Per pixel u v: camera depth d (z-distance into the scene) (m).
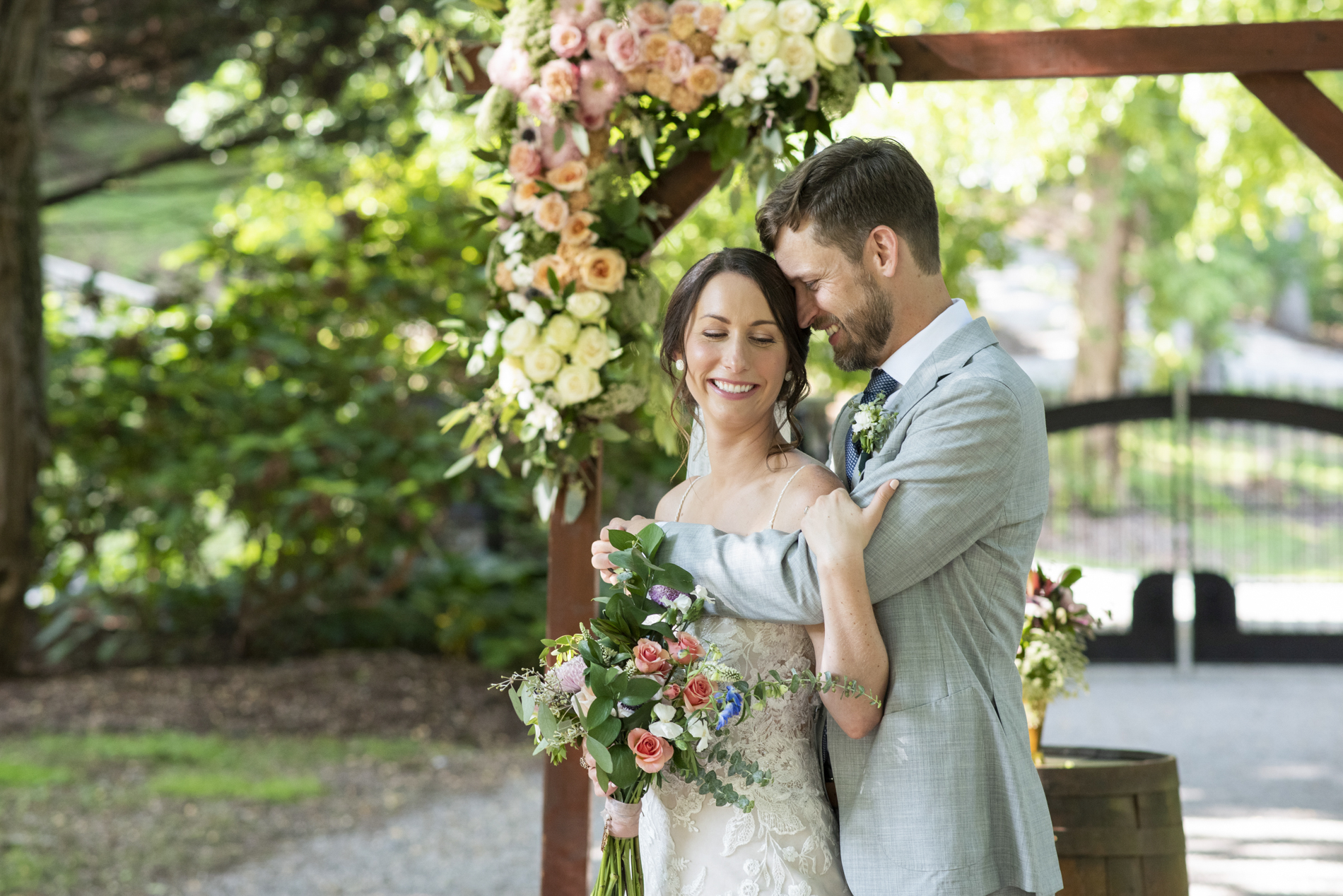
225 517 9.08
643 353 3.56
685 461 2.91
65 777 6.52
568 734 2.31
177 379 8.82
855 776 2.31
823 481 2.44
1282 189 13.37
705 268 2.46
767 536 2.33
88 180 11.16
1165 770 3.08
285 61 10.02
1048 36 3.50
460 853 5.66
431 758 7.34
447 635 9.37
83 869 5.26
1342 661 10.09
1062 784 2.99
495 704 8.50
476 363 3.64
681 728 2.21
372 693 8.52
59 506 8.96
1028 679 3.33
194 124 12.66
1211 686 9.37
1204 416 9.98
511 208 3.56
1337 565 15.12
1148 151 16.80
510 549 10.24
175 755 7.08
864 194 2.34
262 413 8.95
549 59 3.45
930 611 2.30
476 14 3.68
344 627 9.58
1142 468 18.33
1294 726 8.04
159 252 13.66
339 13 9.63
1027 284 23.14
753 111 3.39
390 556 8.90
